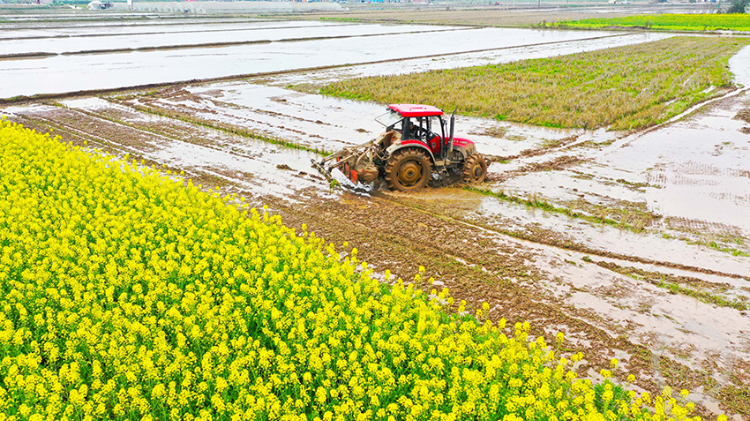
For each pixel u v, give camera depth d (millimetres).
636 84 30672
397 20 98812
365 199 14125
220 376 6910
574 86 30859
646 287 9578
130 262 8977
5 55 43594
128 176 14148
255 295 8398
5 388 6906
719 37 63531
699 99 27234
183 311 8250
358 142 19828
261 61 43188
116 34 65812
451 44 58188
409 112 14086
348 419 6148
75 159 14680
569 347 7898
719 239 11461
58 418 6293
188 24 86062
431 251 11055
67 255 9523
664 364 7512
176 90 30750
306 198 14242
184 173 16266
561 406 5914
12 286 8922
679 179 15391
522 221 12539
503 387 6590
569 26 81000
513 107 24672
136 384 6613
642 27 77438
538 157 17797
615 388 6754
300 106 26453
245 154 18359
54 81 33000
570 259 10672
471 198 14086
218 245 10117
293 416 5715
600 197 14023
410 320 7891
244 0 149250
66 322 7672
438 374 6762
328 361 6734
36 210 11500
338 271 8945
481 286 9648
